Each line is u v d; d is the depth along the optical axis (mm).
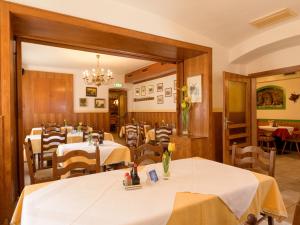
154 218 1180
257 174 1922
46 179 2248
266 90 8195
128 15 3266
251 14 3488
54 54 6289
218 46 4535
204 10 3385
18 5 2514
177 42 3771
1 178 2387
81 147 3680
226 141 4305
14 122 2939
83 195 1461
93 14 2986
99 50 3982
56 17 2727
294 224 885
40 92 7922
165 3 3203
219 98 4594
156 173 1862
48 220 1150
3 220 2389
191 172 1972
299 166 5039
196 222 1347
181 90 4625
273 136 6699
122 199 1393
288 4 3203
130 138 4711
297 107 7258
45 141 4227
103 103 9141
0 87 2430
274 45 4129
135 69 8625
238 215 1549
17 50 3293
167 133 5398
